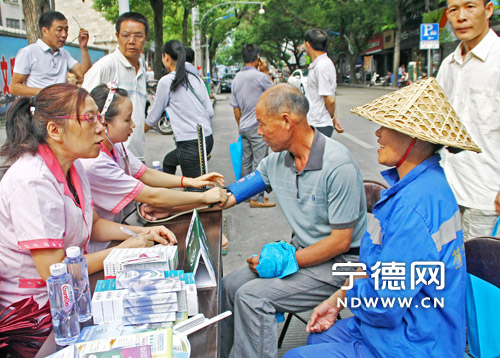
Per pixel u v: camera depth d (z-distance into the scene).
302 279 2.17
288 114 2.06
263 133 2.15
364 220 2.26
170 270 1.64
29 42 5.57
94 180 2.37
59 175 1.84
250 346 2.11
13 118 1.78
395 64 30.64
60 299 1.42
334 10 34.66
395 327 1.62
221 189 2.57
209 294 1.71
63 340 1.43
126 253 1.71
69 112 1.76
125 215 2.79
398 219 1.55
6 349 1.70
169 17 25.33
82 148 1.82
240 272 2.31
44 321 1.69
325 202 2.15
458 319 1.62
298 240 2.35
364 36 37.47
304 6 37.50
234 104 5.39
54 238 1.74
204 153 3.44
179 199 2.48
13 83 4.18
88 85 3.48
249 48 5.23
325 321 2.00
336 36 42.03
